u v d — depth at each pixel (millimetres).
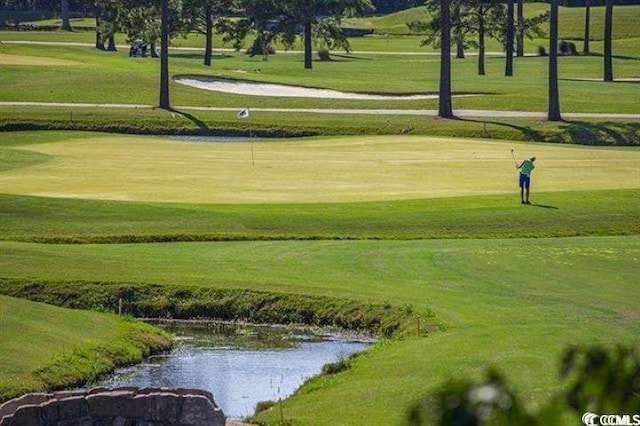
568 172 118625
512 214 93000
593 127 163750
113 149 136125
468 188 106188
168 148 137750
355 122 169875
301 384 52531
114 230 86500
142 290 69438
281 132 165875
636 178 114500
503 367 48312
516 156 131625
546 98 196750
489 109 189250
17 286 69062
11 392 48125
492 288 68812
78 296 68562
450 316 61750
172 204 93625
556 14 172125
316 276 72938
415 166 121938
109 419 38375
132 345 58875
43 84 196750
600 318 60125
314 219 90188
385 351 55562
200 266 75250
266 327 65688
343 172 116188
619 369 12039
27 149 135000
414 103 194625
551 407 11570
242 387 52250
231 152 133625
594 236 89500
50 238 84875
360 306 65812
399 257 78812
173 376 54438
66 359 53438
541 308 63094
